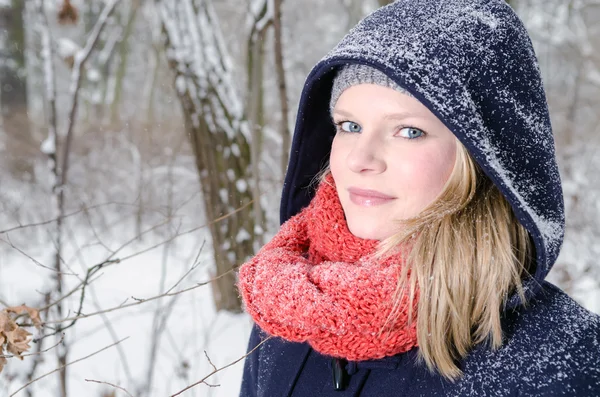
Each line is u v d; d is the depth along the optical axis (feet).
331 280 3.03
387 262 3.07
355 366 3.29
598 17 33.88
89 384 9.15
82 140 24.23
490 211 3.04
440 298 2.94
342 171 3.30
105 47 37.29
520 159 2.93
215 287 11.89
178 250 15.62
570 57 32.68
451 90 2.75
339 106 3.24
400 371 3.17
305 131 4.04
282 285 3.13
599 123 30.01
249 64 11.53
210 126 11.31
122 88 40.83
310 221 3.66
